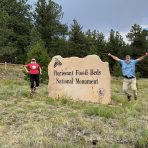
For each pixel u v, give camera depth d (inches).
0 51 1685.5
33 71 665.0
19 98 589.6
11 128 382.0
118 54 2662.4
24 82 974.4
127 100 638.5
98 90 636.1
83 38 2561.5
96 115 471.8
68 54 2591.0
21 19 2657.5
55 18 2662.4
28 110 481.1
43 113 465.7
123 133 372.8
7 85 816.3
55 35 2694.4
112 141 350.3
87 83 643.5
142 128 400.5
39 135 349.1
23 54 2522.1
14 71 1454.2
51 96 661.3
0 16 1676.9
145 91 991.6
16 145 322.3
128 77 620.1
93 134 370.6
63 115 455.8
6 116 436.8
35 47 1059.3
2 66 1640.0
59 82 661.9
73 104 558.6
